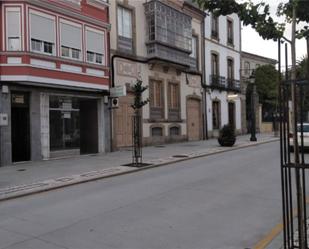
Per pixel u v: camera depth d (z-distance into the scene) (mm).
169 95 26047
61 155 18719
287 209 5047
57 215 7781
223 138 22812
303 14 4812
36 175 13109
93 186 11273
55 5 17297
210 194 9516
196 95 28875
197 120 29156
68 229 6758
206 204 8484
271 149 20922
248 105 37562
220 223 7023
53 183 11562
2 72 15844
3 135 15828
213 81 30891
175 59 25266
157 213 7758
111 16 21297
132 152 20328
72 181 11852
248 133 37281
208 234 6387
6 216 7922
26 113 17062
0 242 6117
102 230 6656
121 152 20625
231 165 14734
